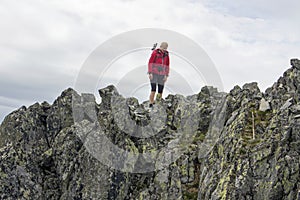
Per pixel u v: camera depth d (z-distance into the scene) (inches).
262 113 1304.1
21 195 1462.8
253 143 1173.7
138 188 1370.6
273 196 1015.0
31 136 1688.0
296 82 1307.8
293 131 1067.9
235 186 1068.5
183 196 1304.1
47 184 1531.7
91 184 1409.9
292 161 1031.0
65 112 1716.3
